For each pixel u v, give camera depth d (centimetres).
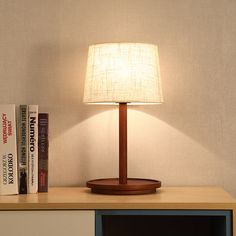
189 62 179
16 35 179
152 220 179
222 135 178
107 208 138
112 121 180
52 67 179
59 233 139
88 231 138
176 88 179
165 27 179
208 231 178
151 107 179
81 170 179
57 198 147
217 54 178
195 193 158
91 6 180
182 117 179
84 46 180
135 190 154
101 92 151
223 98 178
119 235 178
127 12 180
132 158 179
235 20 178
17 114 162
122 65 151
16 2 179
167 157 179
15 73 179
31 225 139
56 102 179
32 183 159
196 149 178
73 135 179
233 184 178
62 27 180
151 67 154
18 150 159
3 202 139
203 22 179
